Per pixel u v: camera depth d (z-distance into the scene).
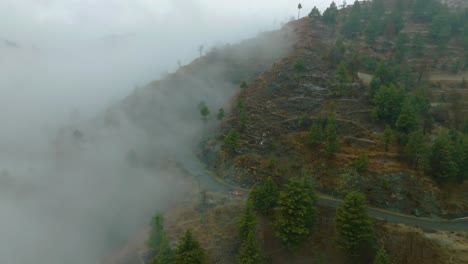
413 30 192.50
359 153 102.88
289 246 80.25
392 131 106.25
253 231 79.44
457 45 176.62
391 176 95.12
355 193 77.25
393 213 89.81
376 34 181.00
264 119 122.38
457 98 134.50
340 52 151.00
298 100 125.81
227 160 114.50
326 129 104.94
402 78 140.25
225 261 81.69
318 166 101.75
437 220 87.62
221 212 93.88
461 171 94.06
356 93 123.88
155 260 72.06
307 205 80.75
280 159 107.75
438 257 74.69
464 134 110.50
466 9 191.12
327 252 79.69
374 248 76.25
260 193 88.50
